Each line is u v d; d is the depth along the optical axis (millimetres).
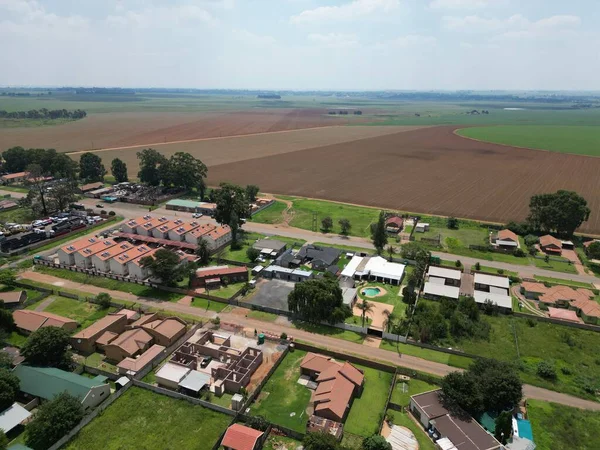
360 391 76688
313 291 97562
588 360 87250
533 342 93312
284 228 163250
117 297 110188
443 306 103188
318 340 92750
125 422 68750
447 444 62781
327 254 132750
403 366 84250
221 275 117438
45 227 160500
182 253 134125
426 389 77500
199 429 67562
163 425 68250
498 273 126188
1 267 125750
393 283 119062
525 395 76500
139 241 147000
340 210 185875
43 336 79000
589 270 130375
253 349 85250
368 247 145000
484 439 63500
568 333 96312
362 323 98438
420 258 123438
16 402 71438
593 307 103688
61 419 64312
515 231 160375
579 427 69062
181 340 90625
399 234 158000
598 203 193875
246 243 147250
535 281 120250
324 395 71625
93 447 63812
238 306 106438
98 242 133500
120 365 80375
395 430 67250
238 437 63219
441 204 194750
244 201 156000
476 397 68500
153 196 198500
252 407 72188
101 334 89938
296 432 65875
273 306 105688
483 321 100500
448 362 86062
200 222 168375
